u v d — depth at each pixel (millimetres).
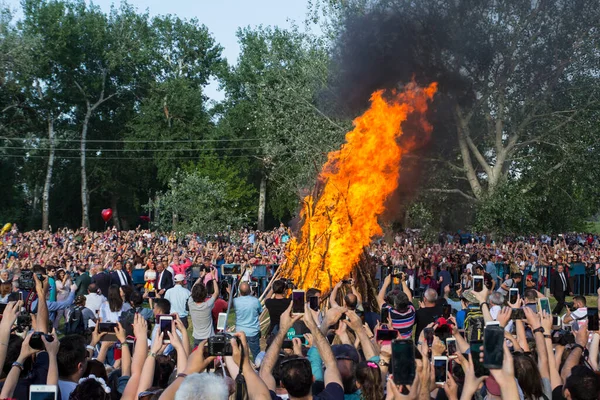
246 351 4219
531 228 30031
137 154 56656
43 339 5023
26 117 52844
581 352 6020
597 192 30203
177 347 5145
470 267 21656
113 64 51500
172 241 31641
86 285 16453
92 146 56062
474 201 30891
